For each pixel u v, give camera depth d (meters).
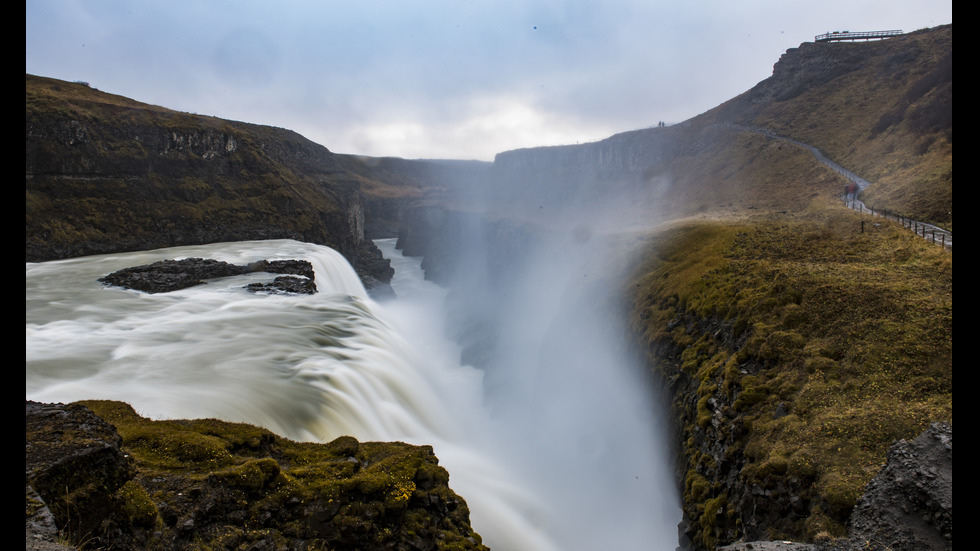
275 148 144.00
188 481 15.41
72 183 93.69
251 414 26.27
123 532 12.27
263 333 41.16
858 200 60.72
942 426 14.73
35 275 64.12
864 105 97.62
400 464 19.59
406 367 44.56
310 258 82.50
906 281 28.72
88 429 13.37
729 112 136.38
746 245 47.12
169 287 56.22
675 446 31.62
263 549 14.44
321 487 16.78
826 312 27.56
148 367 31.83
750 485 20.03
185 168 109.38
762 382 25.59
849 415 19.70
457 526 19.12
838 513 15.84
